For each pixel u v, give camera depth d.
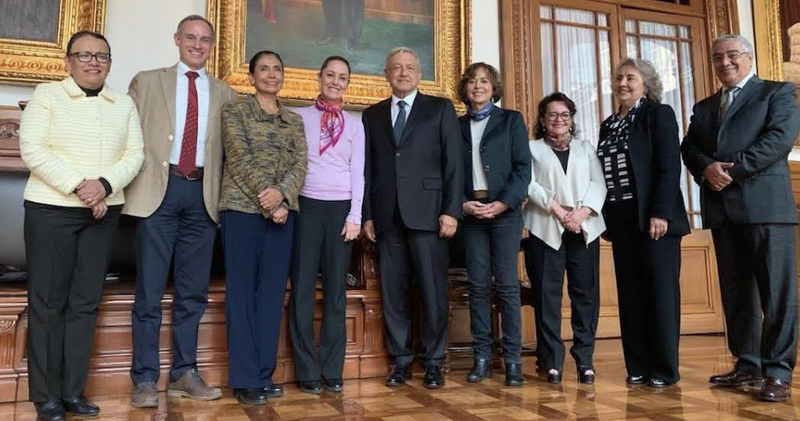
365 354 2.48
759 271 2.09
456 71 3.62
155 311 2.00
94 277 1.86
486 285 2.37
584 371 2.30
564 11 4.06
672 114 2.26
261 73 2.10
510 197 2.22
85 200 1.73
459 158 2.26
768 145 2.04
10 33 2.86
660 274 2.19
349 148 2.22
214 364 2.28
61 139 1.78
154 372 1.98
